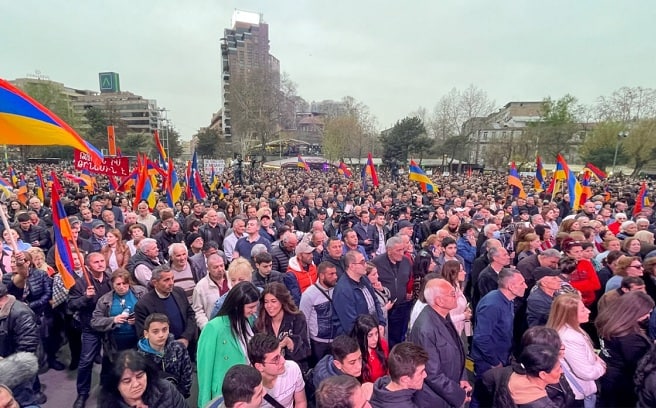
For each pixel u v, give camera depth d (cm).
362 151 6794
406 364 256
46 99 5381
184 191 1645
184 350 323
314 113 11619
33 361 271
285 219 1076
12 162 5100
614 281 459
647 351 304
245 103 6981
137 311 386
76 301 429
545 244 696
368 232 839
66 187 1761
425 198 1588
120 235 584
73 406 419
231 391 218
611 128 4384
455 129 5609
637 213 1134
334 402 218
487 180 3216
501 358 375
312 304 413
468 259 681
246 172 4200
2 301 372
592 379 311
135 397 249
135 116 10775
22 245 616
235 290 320
